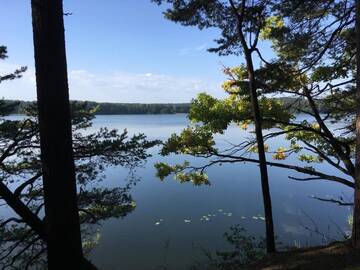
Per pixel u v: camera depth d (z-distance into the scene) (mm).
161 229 18906
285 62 9094
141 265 14852
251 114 9859
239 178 31828
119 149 8055
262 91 9266
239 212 21750
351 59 8984
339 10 8500
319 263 5688
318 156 12055
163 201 24141
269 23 9797
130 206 8852
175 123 117938
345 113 9703
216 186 28688
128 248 16547
